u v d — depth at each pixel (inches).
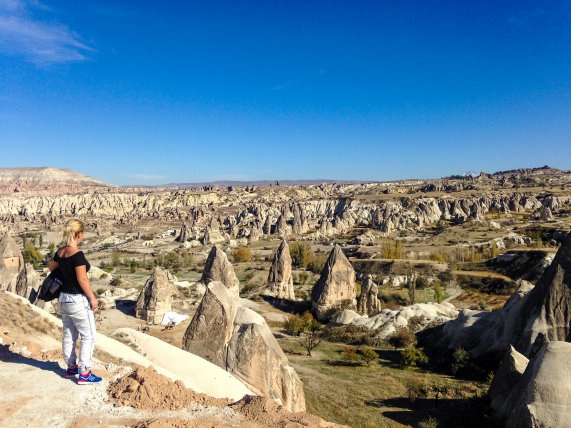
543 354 856.3
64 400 316.5
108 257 4439.0
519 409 828.0
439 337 1779.0
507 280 2869.1
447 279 3073.3
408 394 1251.8
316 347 1807.3
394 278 3154.5
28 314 533.3
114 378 359.6
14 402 308.2
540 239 3708.2
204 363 659.4
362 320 2092.8
